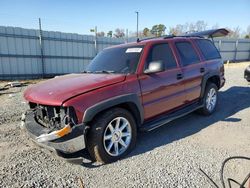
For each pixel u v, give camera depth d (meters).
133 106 3.68
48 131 3.09
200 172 3.03
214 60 5.56
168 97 4.19
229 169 3.09
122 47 4.49
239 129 4.53
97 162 3.38
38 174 3.11
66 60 17.50
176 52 4.55
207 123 4.92
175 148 3.76
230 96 7.49
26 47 15.50
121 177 2.98
